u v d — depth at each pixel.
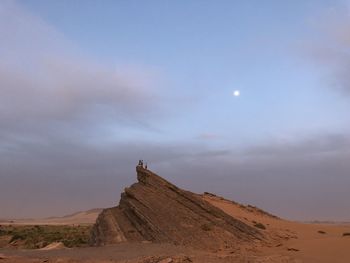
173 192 49.47
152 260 25.72
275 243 35.62
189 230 39.31
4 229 98.38
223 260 25.44
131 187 54.06
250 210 57.72
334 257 26.28
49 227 108.44
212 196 60.84
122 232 44.88
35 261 29.39
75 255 31.62
